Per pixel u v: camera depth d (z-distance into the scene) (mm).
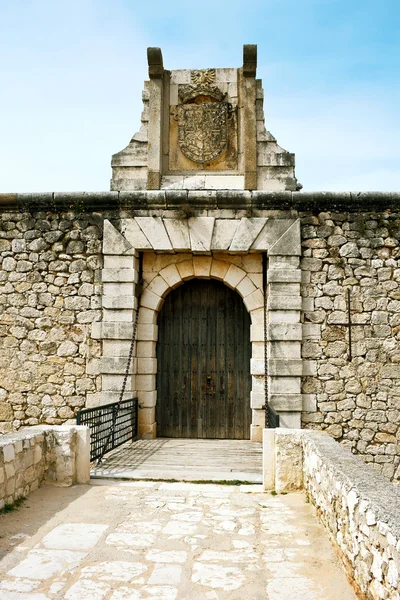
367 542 3301
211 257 9117
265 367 8641
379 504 3254
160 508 5387
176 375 9508
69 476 6086
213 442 8828
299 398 8391
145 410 9055
